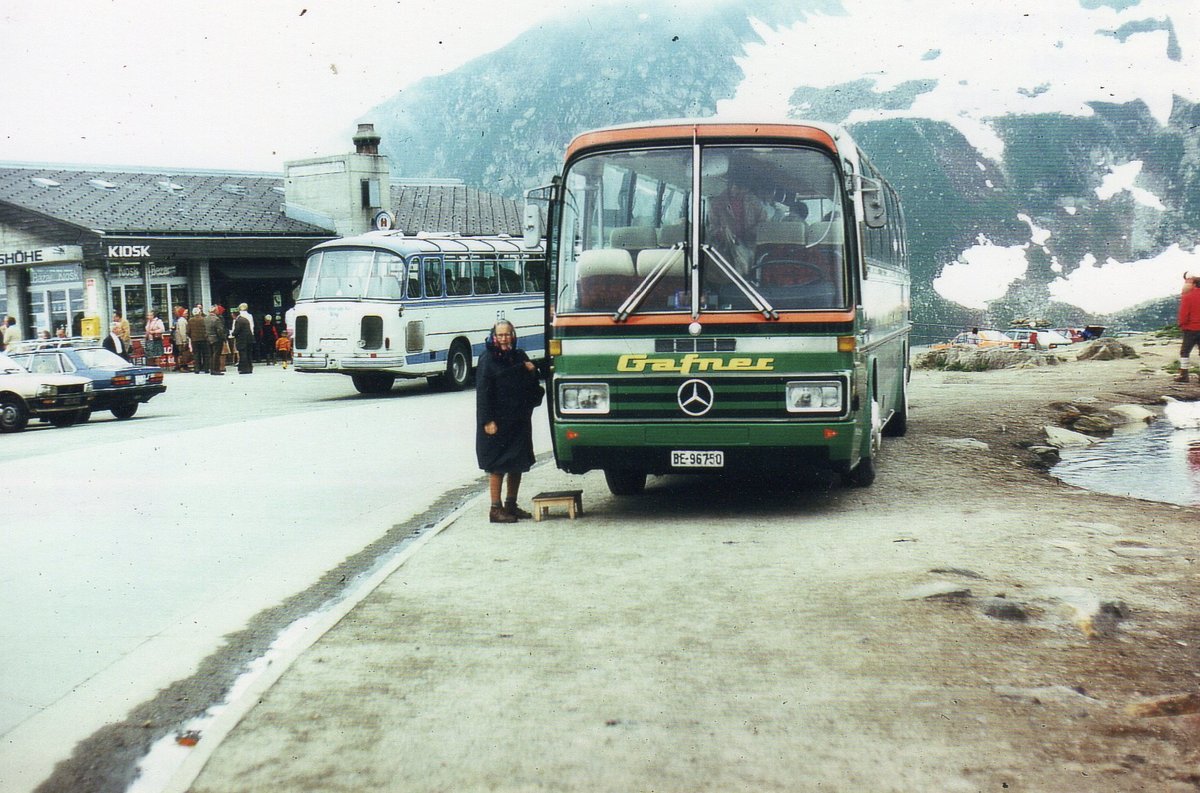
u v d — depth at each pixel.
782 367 9.45
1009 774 4.23
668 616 6.55
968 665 5.49
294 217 49.25
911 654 5.68
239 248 44.22
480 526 9.88
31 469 15.09
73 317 41.28
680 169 9.74
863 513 9.95
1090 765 4.29
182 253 42.22
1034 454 14.57
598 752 4.55
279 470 14.32
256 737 4.82
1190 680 5.23
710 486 12.00
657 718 4.91
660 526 9.60
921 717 4.82
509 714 5.02
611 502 11.12
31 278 42.31
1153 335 45.66
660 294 9.66
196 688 5.77
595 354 9.77
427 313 27.14
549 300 10.02
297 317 26.94
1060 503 10.34
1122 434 17.11
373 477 13.55
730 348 9.52
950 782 4.18
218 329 36.78
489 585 7.50
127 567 8.80
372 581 7.68
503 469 10.01
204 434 18.81
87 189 45.62
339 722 4.97
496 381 9.97
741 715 4.91
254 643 6.59
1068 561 7.67
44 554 9.38
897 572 7.40
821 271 9.49
